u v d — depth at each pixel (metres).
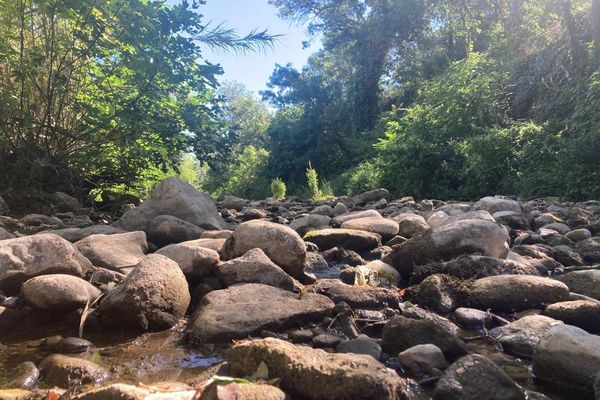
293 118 28.31
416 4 22.42
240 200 9.01
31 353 2.03
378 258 3.91
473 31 20.78
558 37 12.42
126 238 3.48
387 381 1.51
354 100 25.86
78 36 5.49
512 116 11.99
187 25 5.73
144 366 1.89
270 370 1.62
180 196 4.71
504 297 2.54
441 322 2.31
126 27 5.49
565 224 5.10
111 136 6.11
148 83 5.75
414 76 23.28
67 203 5.96
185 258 2.80
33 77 5.54
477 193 10.15
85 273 2.84
